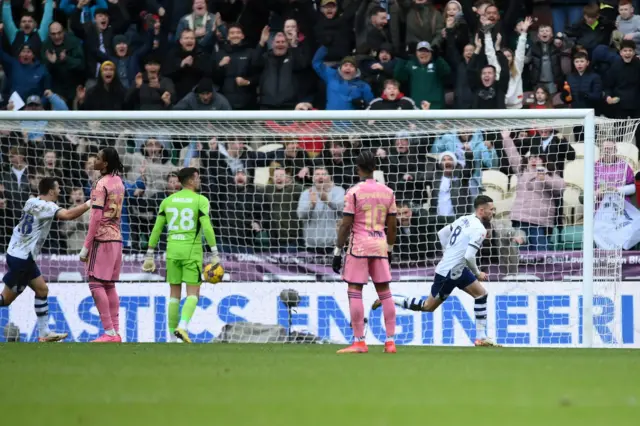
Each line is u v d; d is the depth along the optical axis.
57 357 31.08
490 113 45.44
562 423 14.84
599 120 48.34
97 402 17.84
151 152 51.56
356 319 35.06
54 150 52.69
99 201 41.19
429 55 56.72
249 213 50.56
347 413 16.06
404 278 48.56
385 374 24.30
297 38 57.84
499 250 48.66
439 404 17.53
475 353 35.38
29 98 58.88
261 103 57.47
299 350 36.25
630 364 28.69
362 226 35.03
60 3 61.94
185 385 21.23
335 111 46.00
